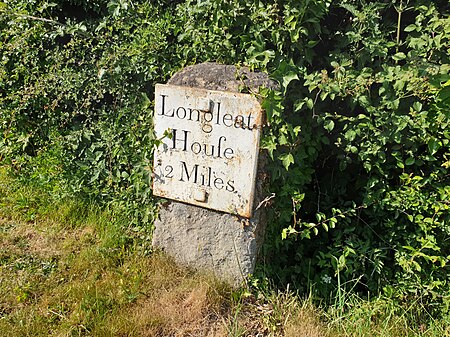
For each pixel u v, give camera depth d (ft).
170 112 11.76
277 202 11.98
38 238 13.67
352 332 10.72
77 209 14.67
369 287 12.16
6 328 10.34
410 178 11.88
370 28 11.96
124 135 14.70
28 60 16.40
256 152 10.98
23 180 15.96
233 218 11.62
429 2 11.96
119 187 14.76
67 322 10.58
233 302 11.35
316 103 12.45
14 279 11.88
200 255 12.21
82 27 14.65
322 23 12.93
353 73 11.78
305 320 10.78
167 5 14.90
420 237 12.10
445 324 11.35
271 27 11.95
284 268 12.60
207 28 12.91
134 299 11.35
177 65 13.85
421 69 10.97
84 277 12.09
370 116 12.01
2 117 16.65
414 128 11.73
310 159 12.56
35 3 16.34
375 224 12.62
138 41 14.21
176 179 12.06
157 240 12.80
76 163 15.34
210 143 11.44
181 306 11.14
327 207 13.14
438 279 11.91
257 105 10.76
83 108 15.64
